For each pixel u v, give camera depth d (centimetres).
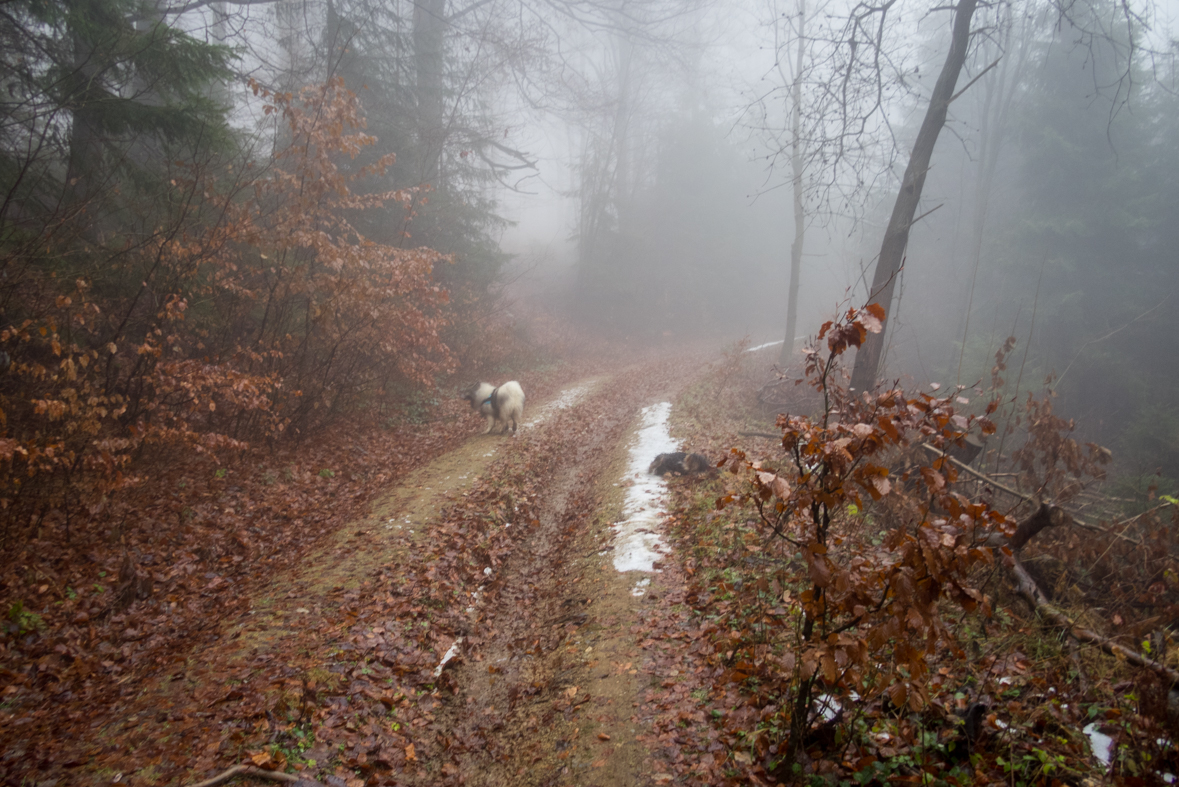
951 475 342
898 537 298
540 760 412
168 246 868
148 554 662
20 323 725
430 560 695
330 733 421
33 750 386
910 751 353
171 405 867
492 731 461
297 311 1184
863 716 376
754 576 580
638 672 477
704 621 536
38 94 875
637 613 571
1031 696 397
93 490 704
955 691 408
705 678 456
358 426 1202
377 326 1148
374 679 488
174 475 838
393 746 426
